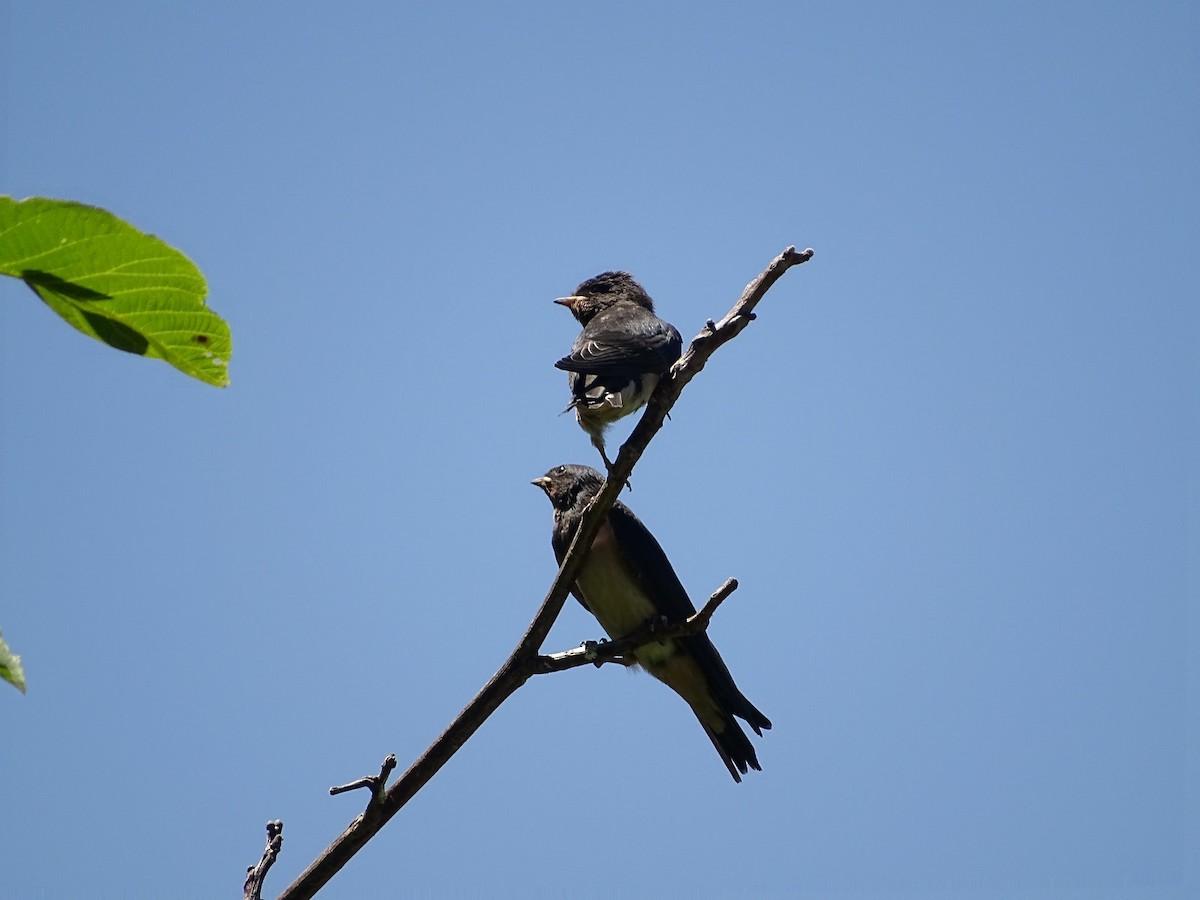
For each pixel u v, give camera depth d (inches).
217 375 234.4
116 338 228.1
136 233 208.4
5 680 221.0
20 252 207.0
